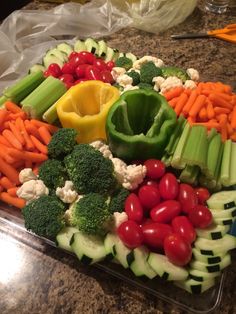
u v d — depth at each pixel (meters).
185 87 0.98
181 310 0.66
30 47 1.29
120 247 0.68
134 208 0.72
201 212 0.69
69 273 0.72
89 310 0.67
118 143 0.79
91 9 1.38
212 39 1.33
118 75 1.04
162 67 1.09
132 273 0.70
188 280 0.66
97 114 0.87
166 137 0.80
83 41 1.24
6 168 0.82
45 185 0.80
